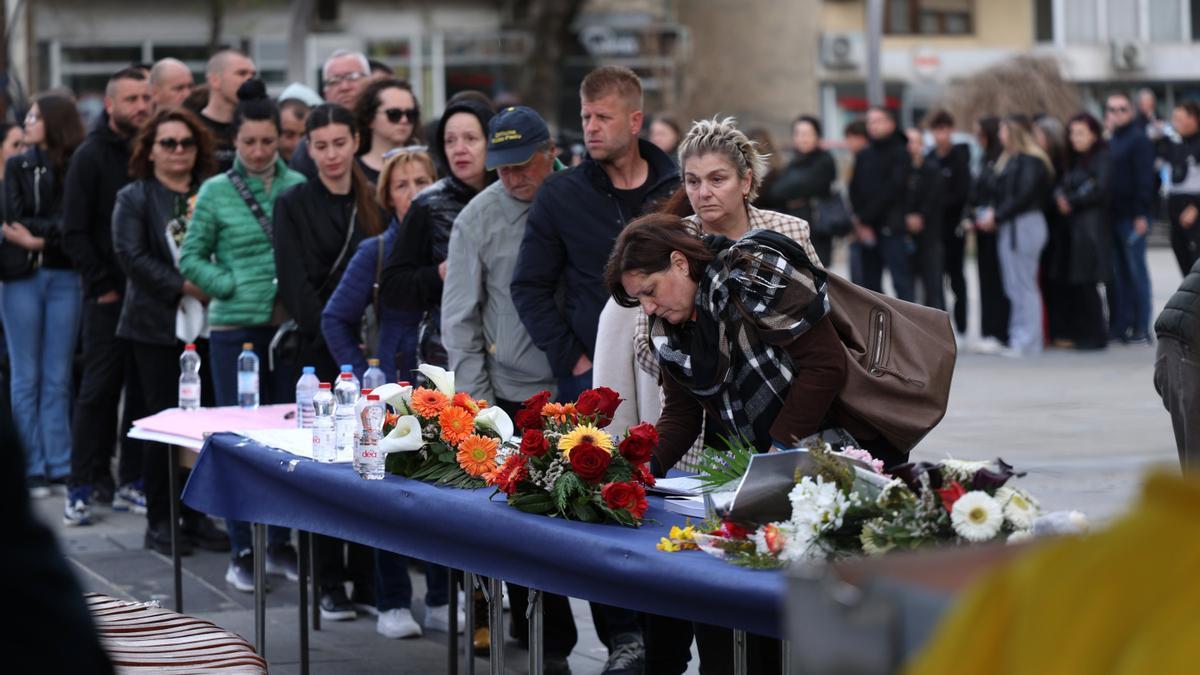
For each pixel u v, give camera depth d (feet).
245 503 20.72
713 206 18.43
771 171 58.49
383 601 24.84
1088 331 56.59
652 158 22.33
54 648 7.88
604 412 16.87
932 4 154.81
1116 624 5.41
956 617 5.86
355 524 18.57
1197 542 5.38
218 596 27.17
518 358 23.02
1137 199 57.88
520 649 23.63
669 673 18.34
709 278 15.93
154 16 115.75
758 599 12.69
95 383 32.94
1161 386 17.89
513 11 114.21
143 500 34.17
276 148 29.25
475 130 24.62
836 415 16.60
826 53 150.41
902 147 56.49
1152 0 162.20
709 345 16.08
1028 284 55.26
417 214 24.58
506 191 23.27
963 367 52.65
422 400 18.21
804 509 13.07
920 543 12.50
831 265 60.64
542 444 15.97
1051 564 5.67
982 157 58.49
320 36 115.24
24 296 35.06
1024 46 157.79
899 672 6.26
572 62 124.67
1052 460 34.81
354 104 31.60
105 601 17.60
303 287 26.94
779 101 134.41
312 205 27.22
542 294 22.24
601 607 22.36
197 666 14.83
